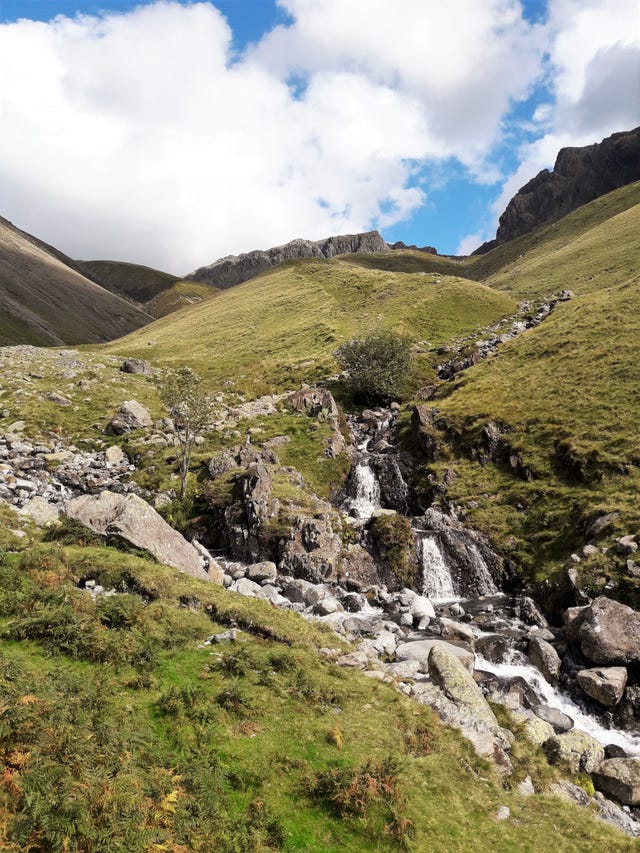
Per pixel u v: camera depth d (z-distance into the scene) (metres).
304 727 12.15
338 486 39.12
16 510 24.25
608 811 12.91
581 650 20.06
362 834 9.55
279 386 60.38
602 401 35.75
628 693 17.75
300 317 92.69
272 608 19.20
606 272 91.81
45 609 14.49
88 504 23.02
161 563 20.80
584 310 53.59
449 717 14.22
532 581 26.48
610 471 29.52
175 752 10.30
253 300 115.75
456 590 28.23
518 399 40.44
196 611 17.41
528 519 29.94
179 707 11.59
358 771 10.67
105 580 17.95
